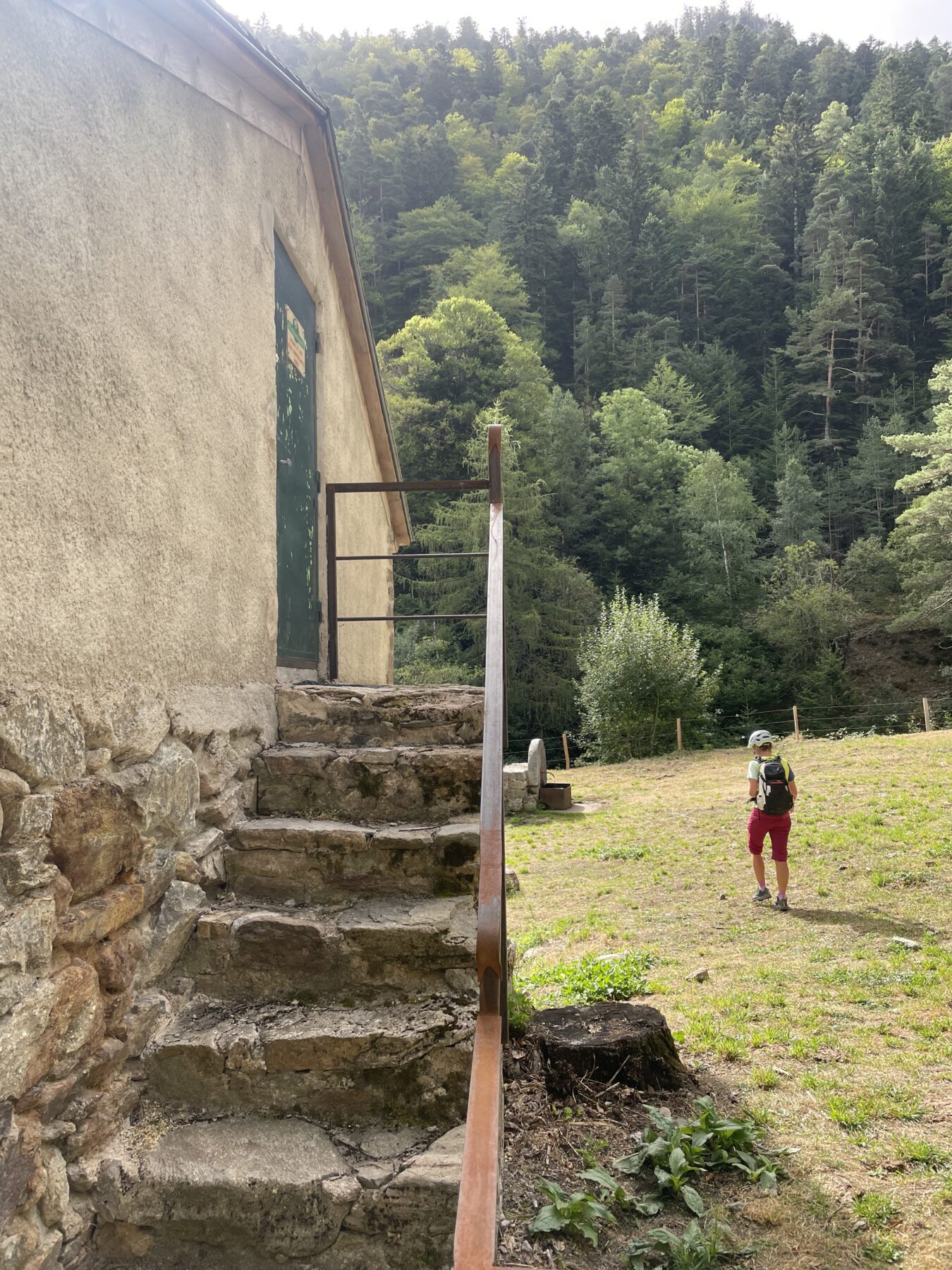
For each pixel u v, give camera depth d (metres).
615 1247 2.61
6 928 2.10
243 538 3.94
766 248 77.56
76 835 2.45
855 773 13.34
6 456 2.23
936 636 39.84
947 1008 4.69
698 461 55.47
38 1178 2.21
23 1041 2.15
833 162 82.62
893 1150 3.22
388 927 2.99
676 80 119.94
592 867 9.57
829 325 67.12
